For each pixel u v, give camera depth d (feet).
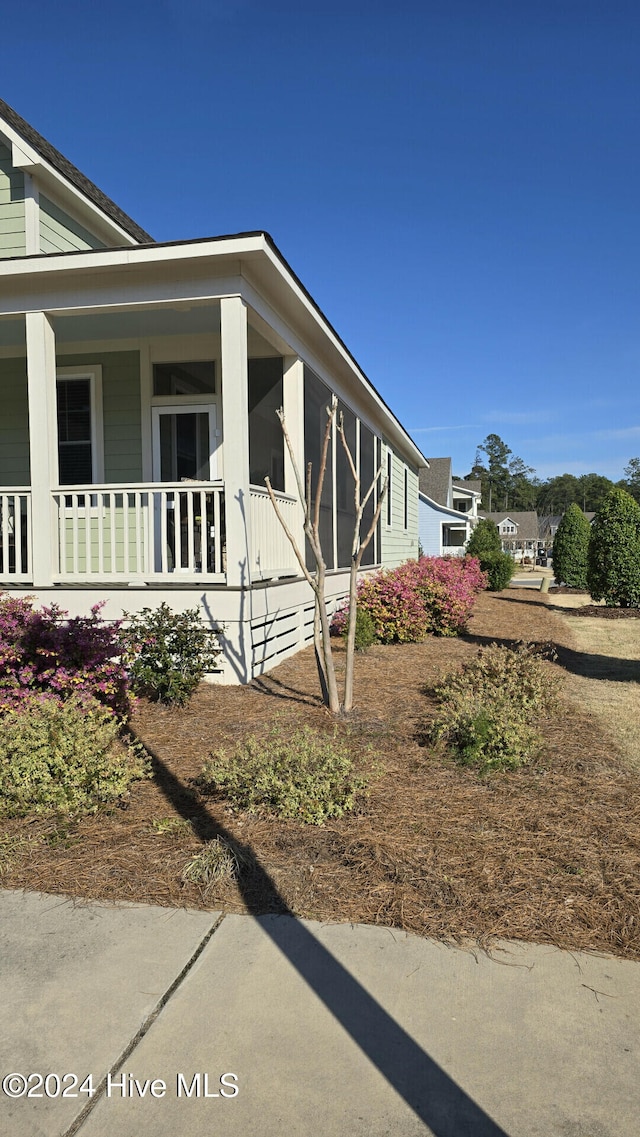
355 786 13.26
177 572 23.30
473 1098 6.53
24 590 23.57
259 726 17.71
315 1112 6.38
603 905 9.71
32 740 13.20
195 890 10.14
